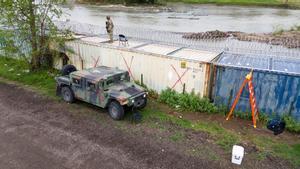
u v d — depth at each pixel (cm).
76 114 1197
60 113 1205
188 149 936
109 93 1129
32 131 1046
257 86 1140
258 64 1197
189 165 851
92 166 844
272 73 1095
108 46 1507
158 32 2398
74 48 1661
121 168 834
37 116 1172
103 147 943
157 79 1387
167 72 1338
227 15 5422
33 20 1584
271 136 1046
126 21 4353
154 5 6994
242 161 877
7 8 1507
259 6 7025
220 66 1185
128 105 1115
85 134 1028
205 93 1265
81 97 1245
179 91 1338
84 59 1647
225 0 7588
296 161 880
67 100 1310
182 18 4869
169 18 4838
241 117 1186
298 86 1073
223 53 1416
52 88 1488
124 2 7025
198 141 989
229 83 1192
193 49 1504
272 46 2469
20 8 1524
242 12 5931
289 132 1082
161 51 1421
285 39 2864
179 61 1279
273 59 1297
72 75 1229
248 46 2444
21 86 1520
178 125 1109
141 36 2177
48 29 1633
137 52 1397
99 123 1116
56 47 1720
